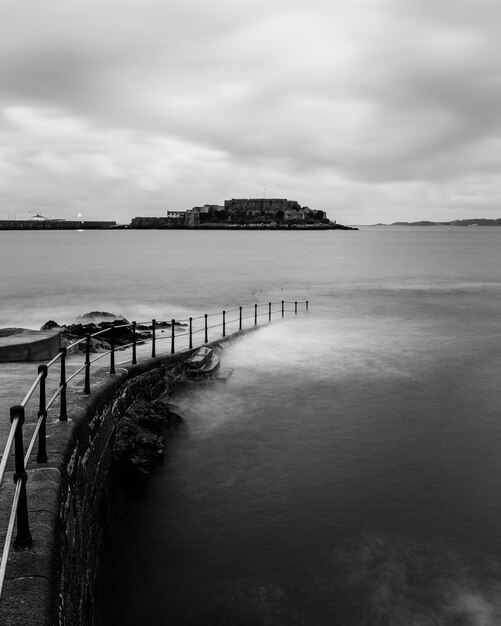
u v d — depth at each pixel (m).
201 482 10.14
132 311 32.00
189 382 14.88
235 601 7.27
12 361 11.95
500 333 24.14
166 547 8.38
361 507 9.29
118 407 9.90
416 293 41.56
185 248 135.38
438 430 12.47
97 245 154.12
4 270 64.69
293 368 17.23
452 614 6.93
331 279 55.50
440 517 8.98
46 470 5.21
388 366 17.80
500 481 10.14
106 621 7.04
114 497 9.27
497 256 101.38
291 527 8.77
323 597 7.28
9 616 3.40
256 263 80.44
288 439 11.94
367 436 12.11
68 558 5.08
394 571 7.71
